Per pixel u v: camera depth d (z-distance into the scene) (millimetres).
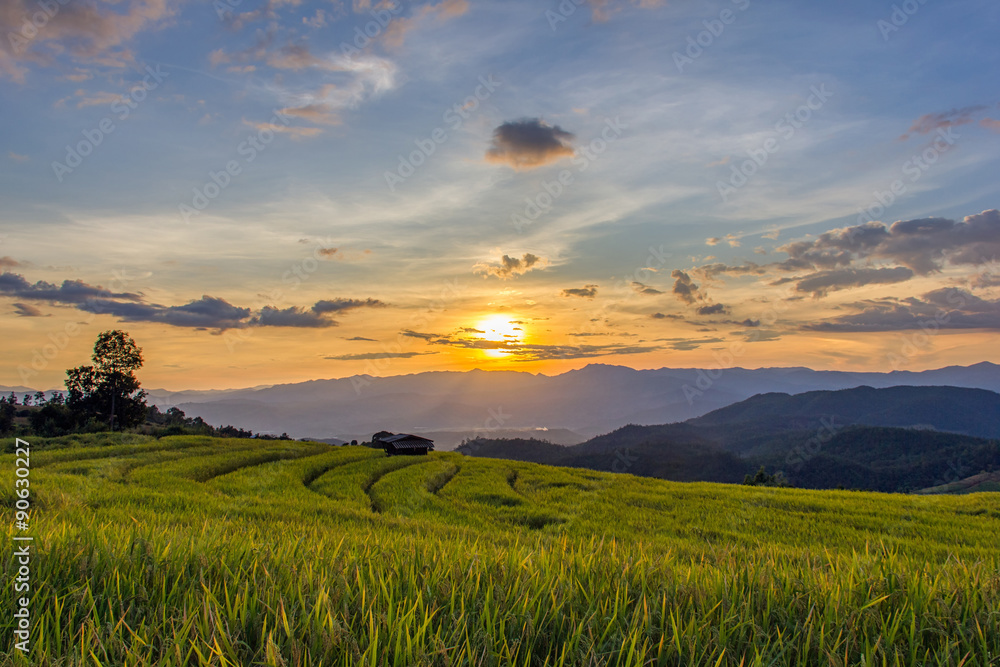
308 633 2752
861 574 4090
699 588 3602
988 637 3119
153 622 2867
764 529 21422
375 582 3557
